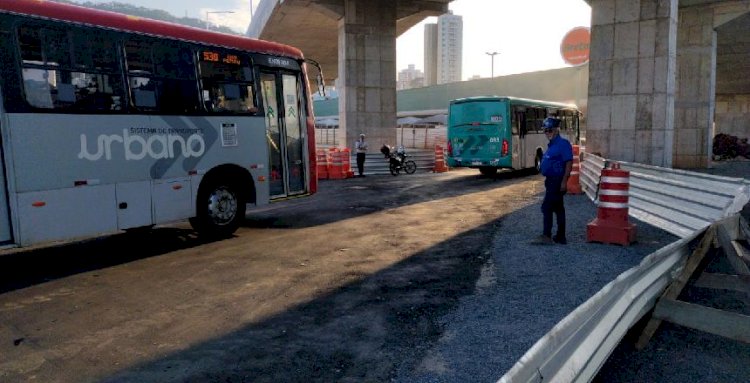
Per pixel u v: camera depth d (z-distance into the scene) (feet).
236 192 31.73
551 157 26.96
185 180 28.53
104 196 24.79
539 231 31.07
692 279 19.22
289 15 115.96
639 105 58.70
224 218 31.01
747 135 202.80
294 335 15.78
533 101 75.25
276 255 26.32
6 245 21.59
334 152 72.13
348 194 52.90
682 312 14.97
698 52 91.35
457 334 15.51
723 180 29.04
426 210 41.16
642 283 13.97
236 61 31.42
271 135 34.12
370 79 96.68
